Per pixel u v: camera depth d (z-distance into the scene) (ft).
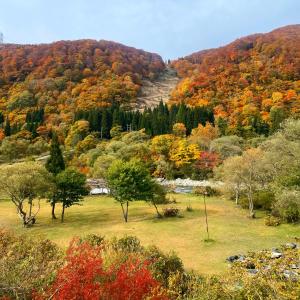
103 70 625.41
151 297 31.65
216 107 397.60
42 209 163.84
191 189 214.90
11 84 565.53
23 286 32.30
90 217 142.00
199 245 92.79
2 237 51.75
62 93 505.25
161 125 338.75
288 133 124.36
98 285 30.89
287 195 107.04
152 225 120.37
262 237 98.02
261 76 448.65
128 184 126.41
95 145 316.19
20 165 134.21
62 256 47.62
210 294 35.53
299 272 31.53
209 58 614.34
